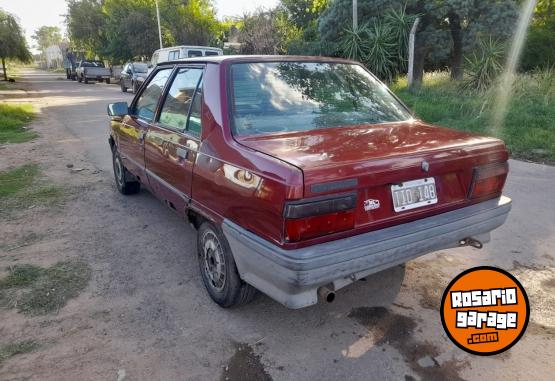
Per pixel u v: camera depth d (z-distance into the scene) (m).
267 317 3.02
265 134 2.83
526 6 15.27
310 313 3.05
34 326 2.95
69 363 2.60
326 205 2.25
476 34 14.98
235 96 2.98
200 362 2.60
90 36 44.78
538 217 4.63
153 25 33.62
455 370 2.51
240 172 2.54
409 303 3.15
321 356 2.63
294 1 29.89
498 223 2.99
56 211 5.14
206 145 2.96
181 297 3.29
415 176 2.56
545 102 10.11
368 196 2.43
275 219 2.29
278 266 2.30
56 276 3.61
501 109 9.88
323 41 17.94
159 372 2.52
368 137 2.83
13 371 2.54
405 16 15.48
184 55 16.84
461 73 15.67
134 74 21.59
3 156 8.00
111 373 2.52
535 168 6.55
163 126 3.75
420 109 10.66
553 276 3.46
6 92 24.09
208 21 33.00
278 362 2.58
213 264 3.12
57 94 22.62
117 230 4.56
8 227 4.67
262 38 23.14
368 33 15.82
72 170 6.98
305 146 2.58
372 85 3.68
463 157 2.75
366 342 2.75
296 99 3.16
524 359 2.58
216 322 2.97
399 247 2.50
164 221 4.79
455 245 2.92
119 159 5.46
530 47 16.34
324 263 2.27
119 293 3.35
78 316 3.06
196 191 3.10
